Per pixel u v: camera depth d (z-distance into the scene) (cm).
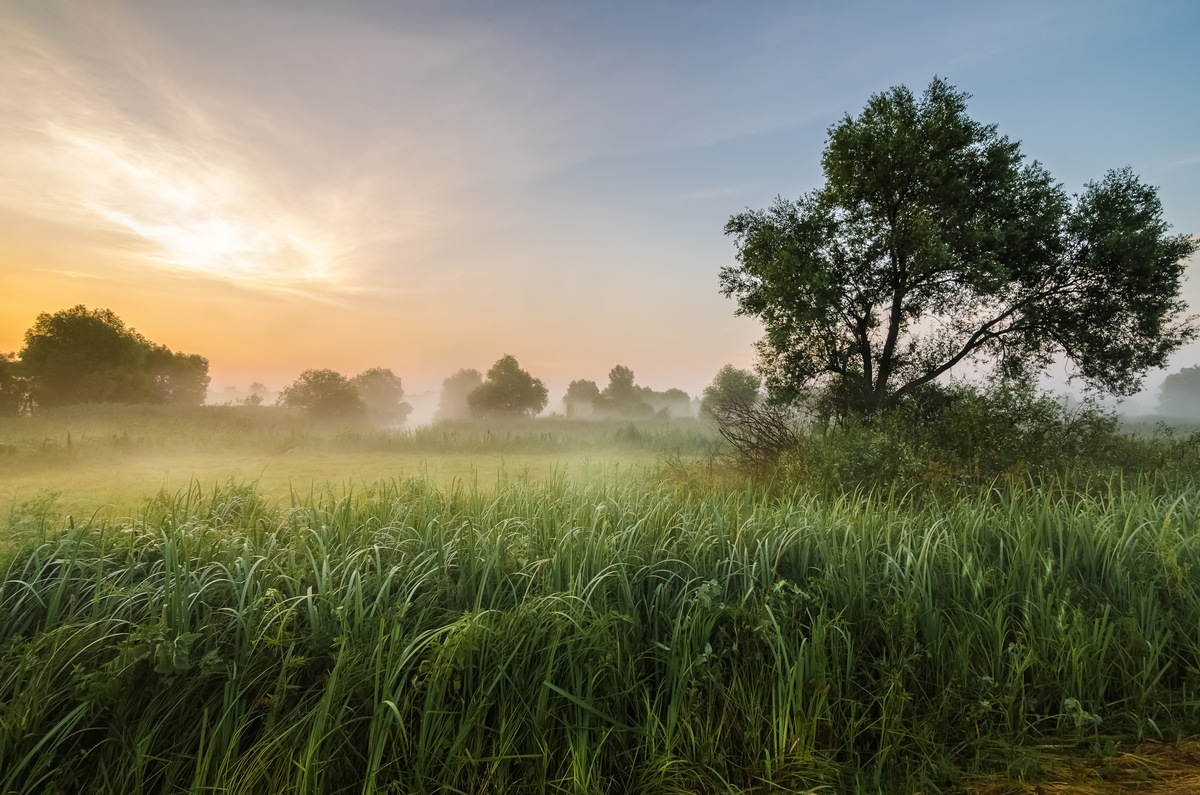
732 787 305
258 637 325
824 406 1416
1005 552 522
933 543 520
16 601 368
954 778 313
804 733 326
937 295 1388
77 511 860
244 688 317
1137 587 458
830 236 1380
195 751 301
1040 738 348
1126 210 1301
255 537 500
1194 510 633
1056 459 895
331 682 291
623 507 625
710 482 988
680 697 331
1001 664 381
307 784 268
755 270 1406
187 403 4284
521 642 343
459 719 314
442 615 378
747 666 366
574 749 308
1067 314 1334
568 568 426
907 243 1248
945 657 389
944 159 1263
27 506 471
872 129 1277
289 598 367
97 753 294
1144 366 1408
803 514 584
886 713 340
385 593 386
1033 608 422
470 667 321
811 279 1245
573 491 724
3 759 268
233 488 693
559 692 313
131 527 491
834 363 1383
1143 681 374
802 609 413
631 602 402
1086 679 378
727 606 382
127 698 304
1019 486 785
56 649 303
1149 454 984
